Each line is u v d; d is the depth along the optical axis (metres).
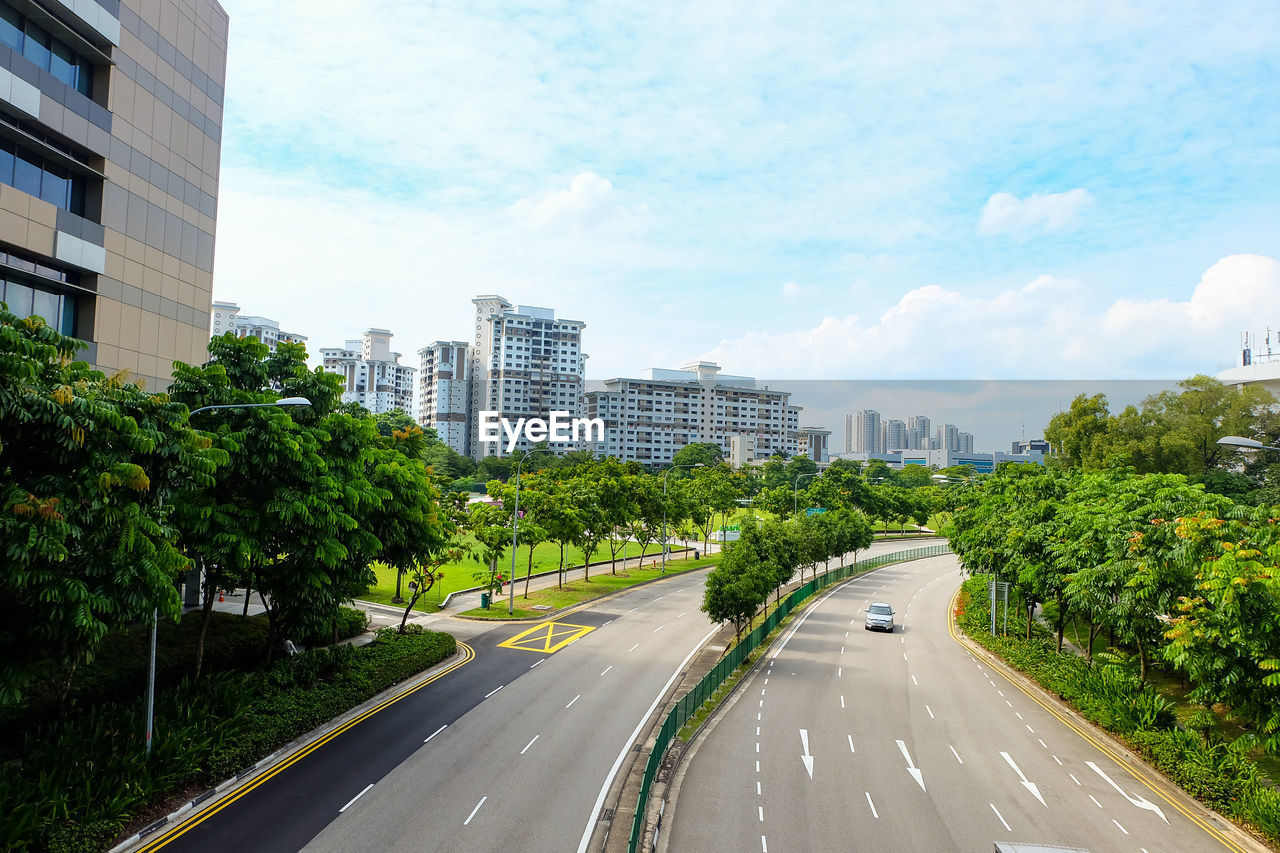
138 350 34.81
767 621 46.78
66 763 19.05
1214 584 21.19
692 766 24.80
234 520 23.67
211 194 40.00
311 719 25.86
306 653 29.88
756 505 109.50
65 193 31.97
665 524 79.56
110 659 27.73
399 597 51.12
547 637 43.53
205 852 17.62
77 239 30.88
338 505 26.02
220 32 40.84
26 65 28.77
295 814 19.86
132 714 21.73
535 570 68.88
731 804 21.78
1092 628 35.59
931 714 31.56
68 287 31.41
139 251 34.78
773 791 22.81
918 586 75.25
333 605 28.16
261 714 24.38
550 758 24.73
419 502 31.73
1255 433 62.91
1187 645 22.42
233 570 23.80
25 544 15.12
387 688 31.53
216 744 21.73
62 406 16.03
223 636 33.12
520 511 58.94
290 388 27.22
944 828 20.47
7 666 17.06
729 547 46.09
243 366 26.80
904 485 144.62
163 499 19.03
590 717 29.22
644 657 39.62
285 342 28.53
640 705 31.08
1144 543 26.78
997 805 22.11
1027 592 41.72
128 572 17.45
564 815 20.55
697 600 58.75
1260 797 20.66
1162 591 26.39
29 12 29.73
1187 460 60.31
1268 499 48.34
